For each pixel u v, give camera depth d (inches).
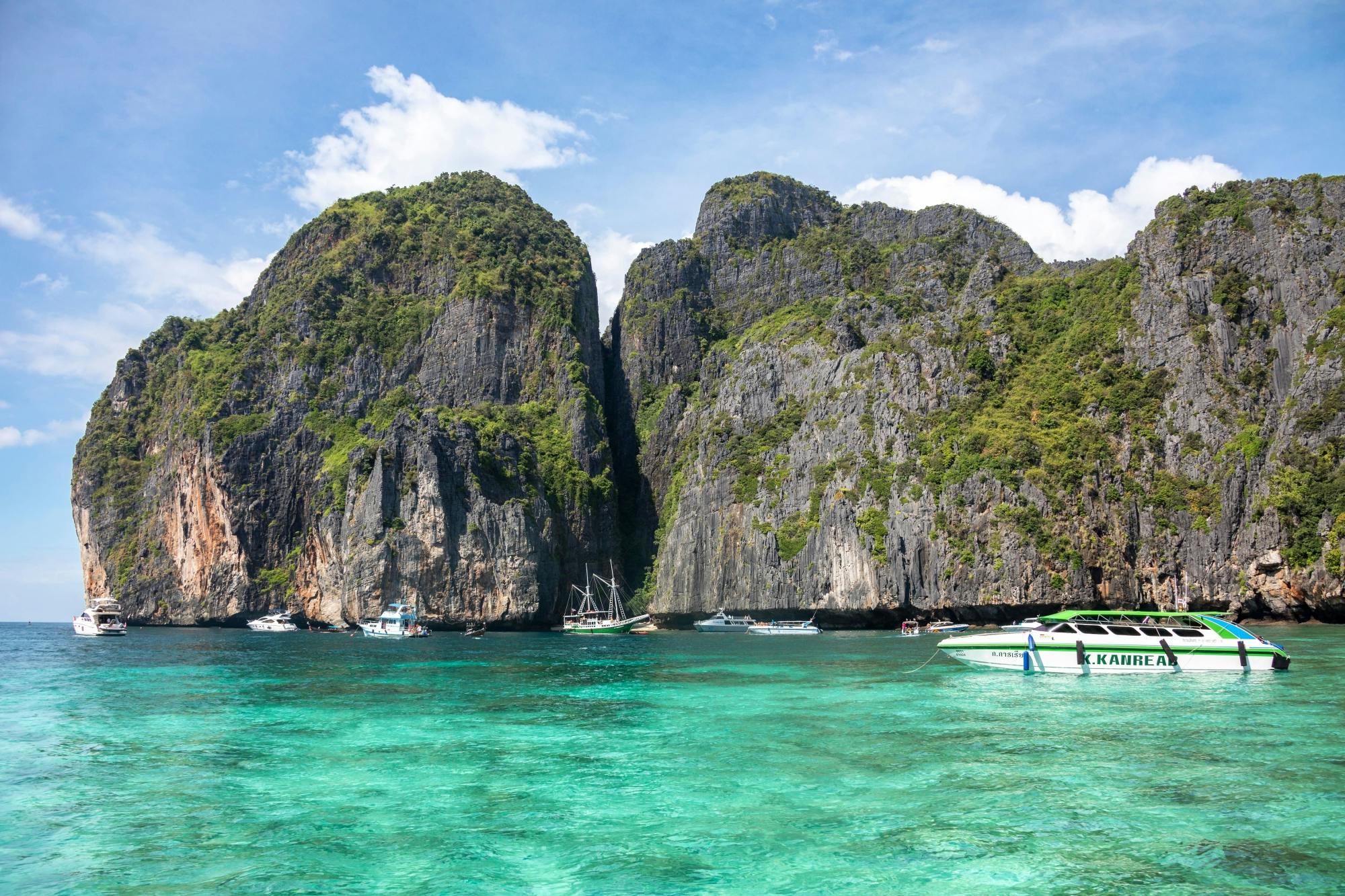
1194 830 1027.9
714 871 927.7
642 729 1690.5
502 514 6304.1
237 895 886.4
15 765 1425.9
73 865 968.9
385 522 6117.1
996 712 1781.5
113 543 7554.1
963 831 1034.1
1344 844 981.8
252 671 2960.1
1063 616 2391.7
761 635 5295.3
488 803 1178.0
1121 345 5521.7
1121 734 1544.0
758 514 6299.2
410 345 7736.2
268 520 6909.5
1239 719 1670.8
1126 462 5103.3
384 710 1982.0
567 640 5027.1
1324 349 4662.9
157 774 1357.0
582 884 899.4
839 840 1015.0
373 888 898.1
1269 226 5187.0
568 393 7529.5
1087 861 940.6
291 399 7244.1
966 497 5128.0
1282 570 4357.8
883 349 6245.1
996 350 5959.6
